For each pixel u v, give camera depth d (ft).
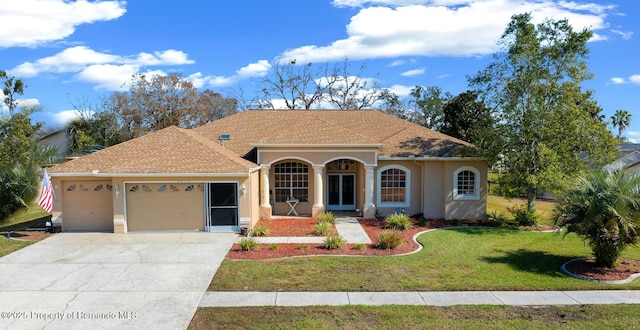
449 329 28.55
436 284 37.52
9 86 118.93
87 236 56.29
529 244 53.26
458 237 57.00
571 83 62.75
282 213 73.15
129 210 58.49
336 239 50.39
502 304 33.04
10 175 65.62
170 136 65.72
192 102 184.55
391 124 84.53
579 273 40.70
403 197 72.84
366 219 69.51
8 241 53.42
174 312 31.35
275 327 28.91
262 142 68.23
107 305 32.65
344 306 32.50
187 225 58.90
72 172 57.77
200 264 43.42
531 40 63.21
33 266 42.65
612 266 42.24
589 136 60.80
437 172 70.74
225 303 33.12
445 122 142.00
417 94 209.67
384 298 34.24
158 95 179.93
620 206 39.63
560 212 43.93
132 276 39.58
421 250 49.78
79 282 37.88
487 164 69.26
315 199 70.13
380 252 48.65
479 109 128.57
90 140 159.63
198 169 57.41
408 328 28.76
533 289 36.50
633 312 31.42
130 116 181.57
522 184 64.39
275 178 73.10
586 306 32.65
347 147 68.54
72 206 59.93
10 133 88.28
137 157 60.39
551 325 29.17
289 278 38.99
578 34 61.67
